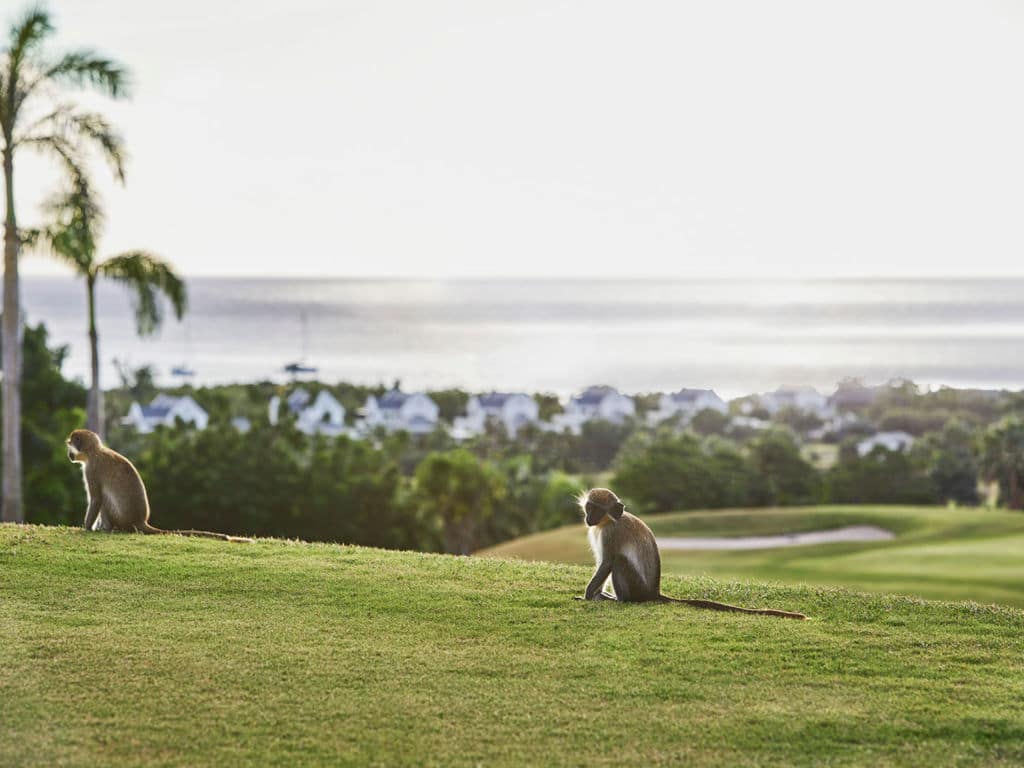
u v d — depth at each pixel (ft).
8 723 28.02
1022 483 265.54
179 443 180.96
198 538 52.95
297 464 178.19
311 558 49.01
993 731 28.89
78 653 33.35
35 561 45.75
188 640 35.04
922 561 130.31
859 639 36.86
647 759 26.89
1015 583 112.27
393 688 31.14
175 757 26.40
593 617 38.73
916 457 272.72
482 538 224.33
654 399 502.38
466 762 26.53
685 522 180.04
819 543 162.30
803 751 27.53
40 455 135.23
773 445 253.65
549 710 29.81
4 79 93.35
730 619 38.91
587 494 41.68
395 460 247.50
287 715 29.01
